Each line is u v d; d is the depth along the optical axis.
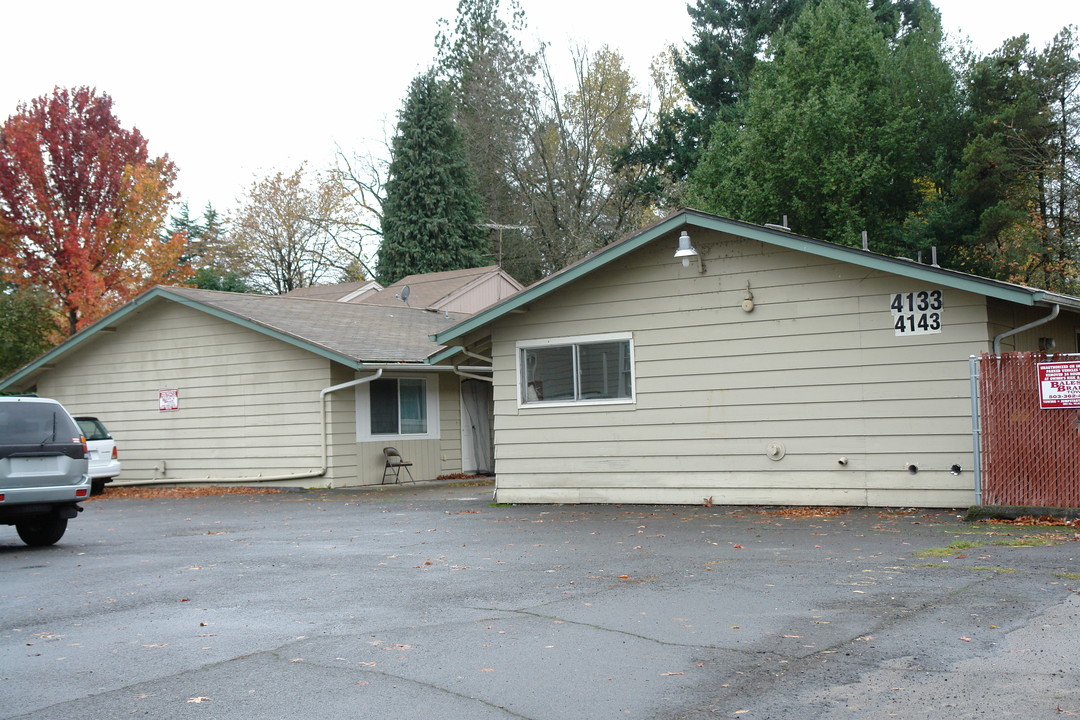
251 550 11.31
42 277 32.19
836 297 13.54
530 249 48.88
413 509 15.66
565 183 46.53
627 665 5.86
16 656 6.49
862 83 36.72
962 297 12.76
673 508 14.23
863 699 5.12
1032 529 10.78
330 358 19.88
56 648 6.68
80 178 32.59
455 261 49.38
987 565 8.63
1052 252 32.72
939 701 5.04
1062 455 11.41
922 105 37.16
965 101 37.06
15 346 28.98
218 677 5.82
